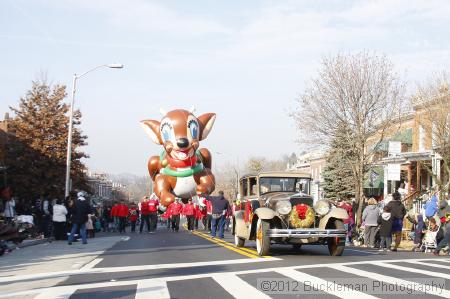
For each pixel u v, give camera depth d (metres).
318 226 13.88
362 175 29.66
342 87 29.33
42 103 34.91
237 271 10.65
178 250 15.70
